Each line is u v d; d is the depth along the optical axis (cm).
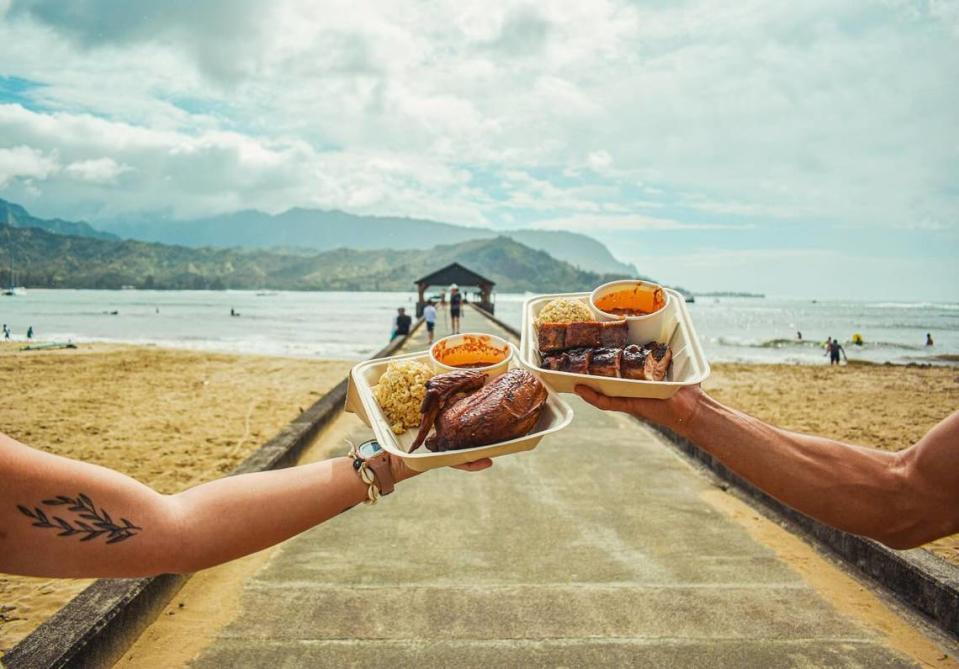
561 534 469
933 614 340
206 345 3772
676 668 296
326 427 845
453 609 352
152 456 909
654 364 188
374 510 520
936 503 149
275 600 362
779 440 162
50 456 119
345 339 4531
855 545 409
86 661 274
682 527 484
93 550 118
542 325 211
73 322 6366
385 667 296
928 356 3916
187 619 340
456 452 152
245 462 570
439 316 4331
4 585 466
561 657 304
